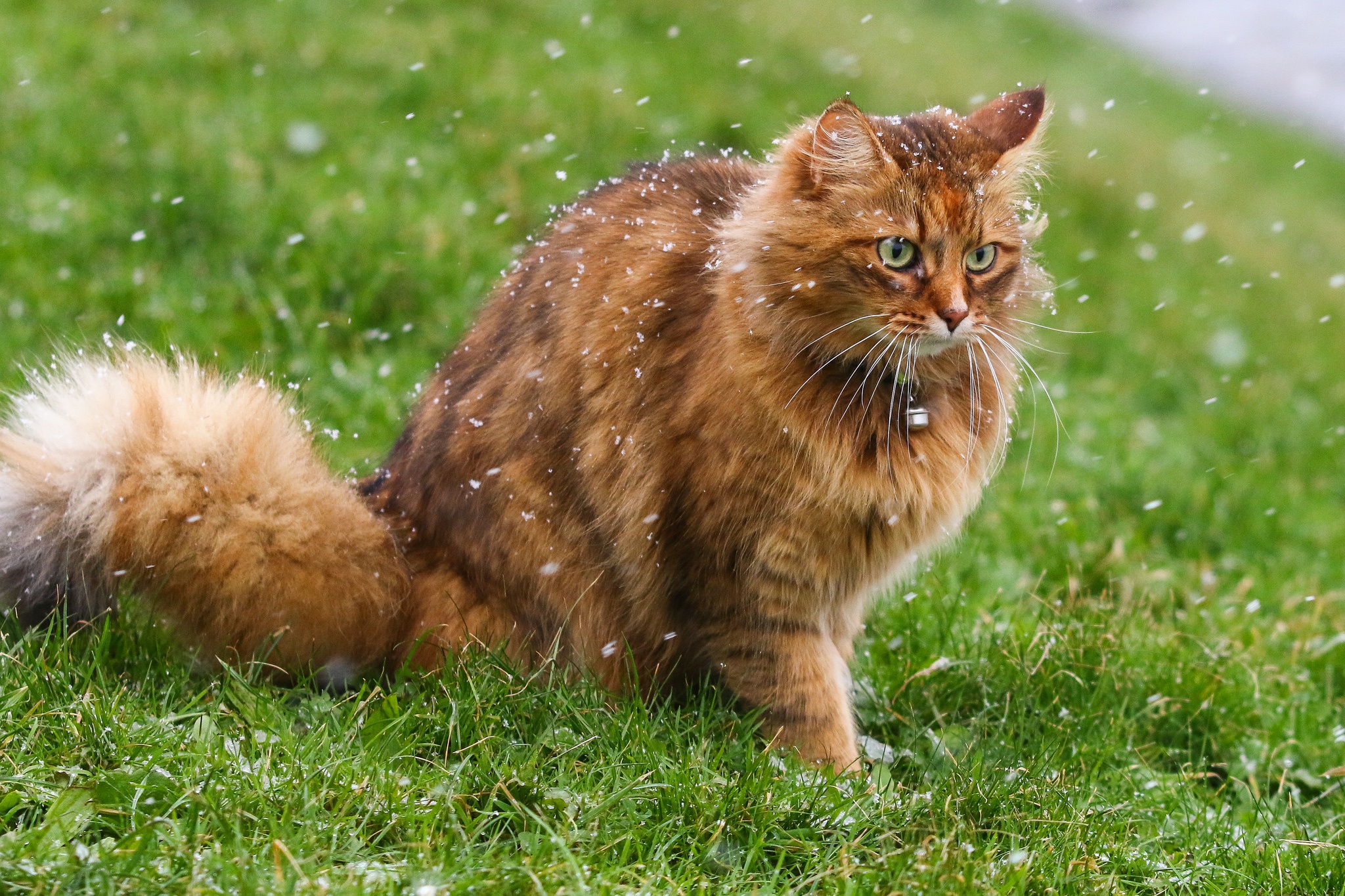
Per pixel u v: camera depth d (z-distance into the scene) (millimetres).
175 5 18672
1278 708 7996
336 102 15867
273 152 13922
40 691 5641
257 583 6281
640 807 5512
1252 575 9992
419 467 7148
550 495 6758
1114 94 35812
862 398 6355
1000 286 6574
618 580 6836
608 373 6594
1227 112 38156
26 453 6254
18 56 15398
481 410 6926
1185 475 11773
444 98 16719
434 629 6648
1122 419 13094
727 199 6914
